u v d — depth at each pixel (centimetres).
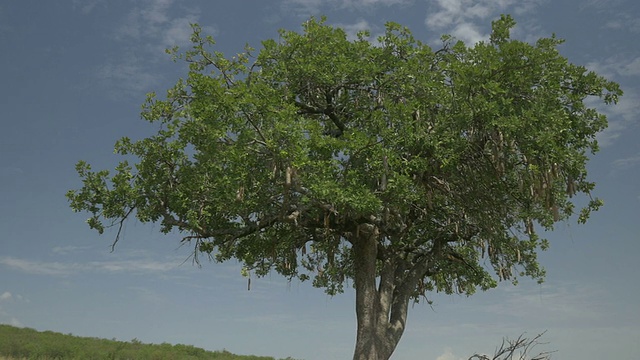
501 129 1506
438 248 2142
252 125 1571
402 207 1733
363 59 1884
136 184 1841
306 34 1892
